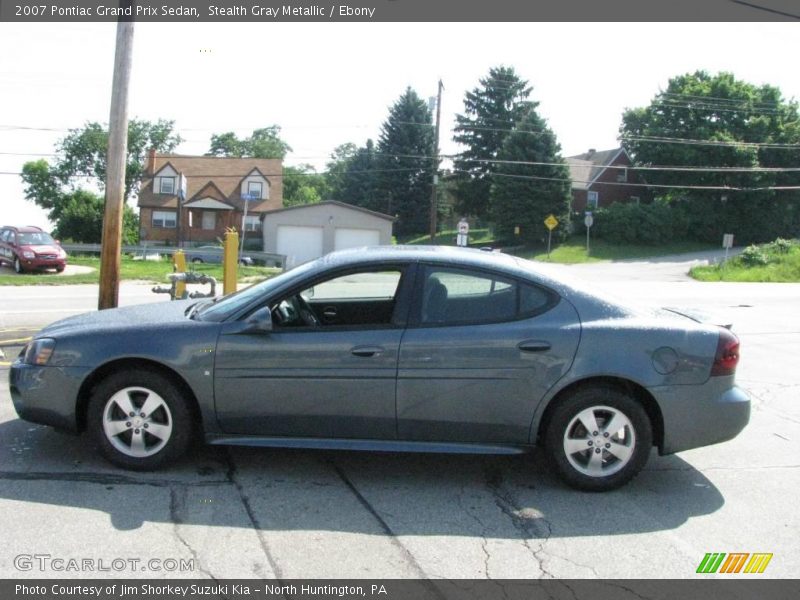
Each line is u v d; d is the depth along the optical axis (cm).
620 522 387
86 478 422
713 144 5334
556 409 422
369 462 471
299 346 419
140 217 5075
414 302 429
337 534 360
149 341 424
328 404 422
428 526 374
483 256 451
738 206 5522
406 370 416
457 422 422
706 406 422
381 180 6178
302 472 448
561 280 440
